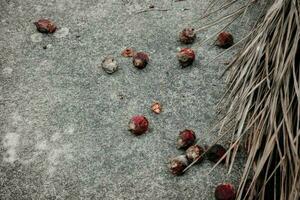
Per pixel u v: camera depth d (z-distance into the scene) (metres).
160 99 0.90
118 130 0.87
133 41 0.95
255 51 0.80
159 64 0.93
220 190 0.81
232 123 0.85
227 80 0.87
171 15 0.98
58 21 0.98
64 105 0.89
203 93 0.90
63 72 0.92
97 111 0.89
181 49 0.93
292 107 0.78
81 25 0.97
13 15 0.98
